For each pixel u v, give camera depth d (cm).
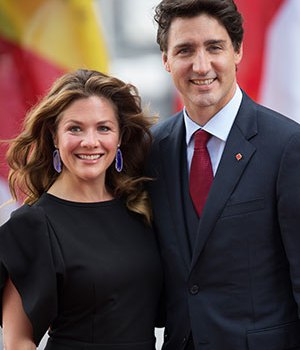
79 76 446
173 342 447
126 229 452
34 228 434
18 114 664
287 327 427
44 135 452
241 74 717
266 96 718
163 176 457
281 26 711
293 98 716
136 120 458
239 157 432
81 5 666
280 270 428
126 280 438
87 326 435
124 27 1440
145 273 444
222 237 428
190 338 441
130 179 461
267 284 427
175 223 445
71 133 439
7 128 663
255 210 425
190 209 443
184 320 441
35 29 662
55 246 432
